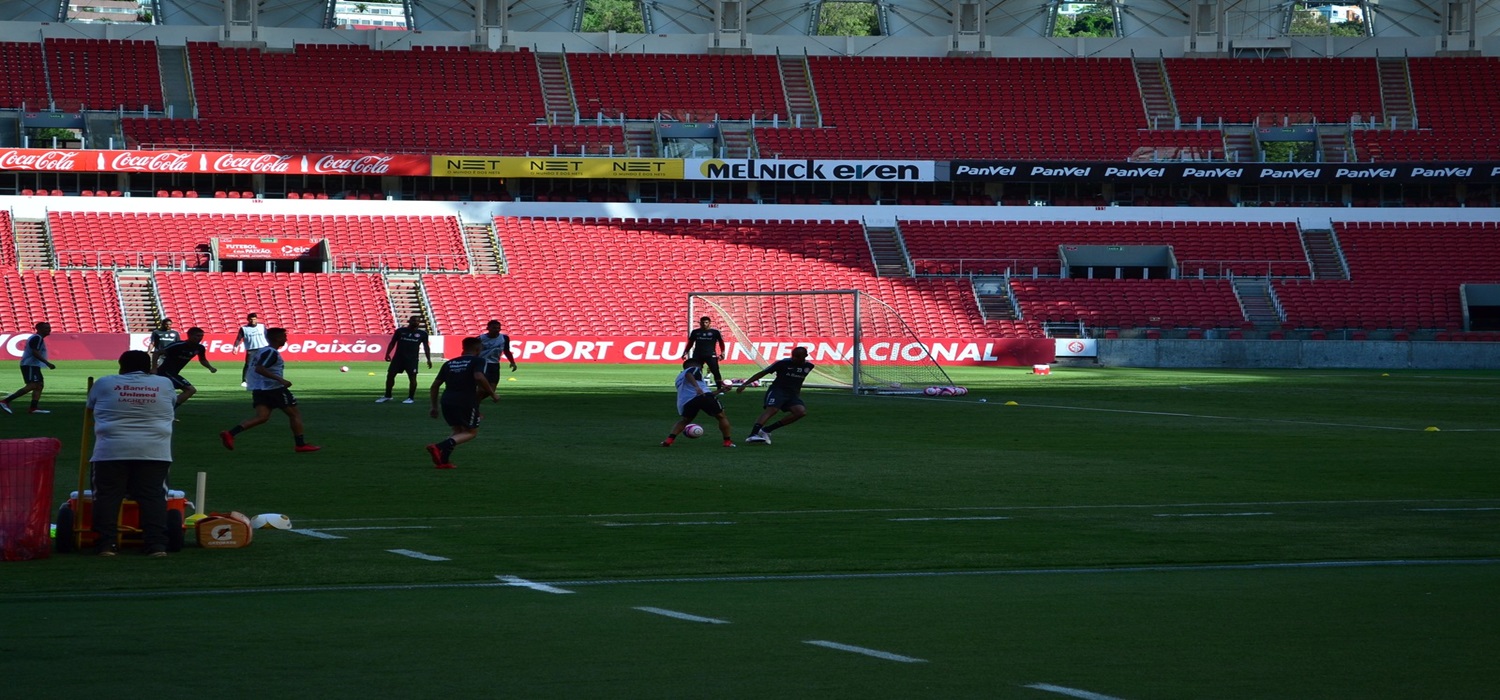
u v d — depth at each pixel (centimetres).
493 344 2519
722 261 5641
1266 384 3912
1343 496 1527
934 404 3020
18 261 5125
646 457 1861
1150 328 5394
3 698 659
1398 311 5522
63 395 2925
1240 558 1122
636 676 717
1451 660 765
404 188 5922
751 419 2533
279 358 1856
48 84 5825
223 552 1102
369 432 2180
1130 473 1733
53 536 1130
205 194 5759
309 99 6041
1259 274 5769
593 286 5406
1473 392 3562
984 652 779
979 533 1242
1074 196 6178
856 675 723
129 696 666
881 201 6109
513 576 1016
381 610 887
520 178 5916
